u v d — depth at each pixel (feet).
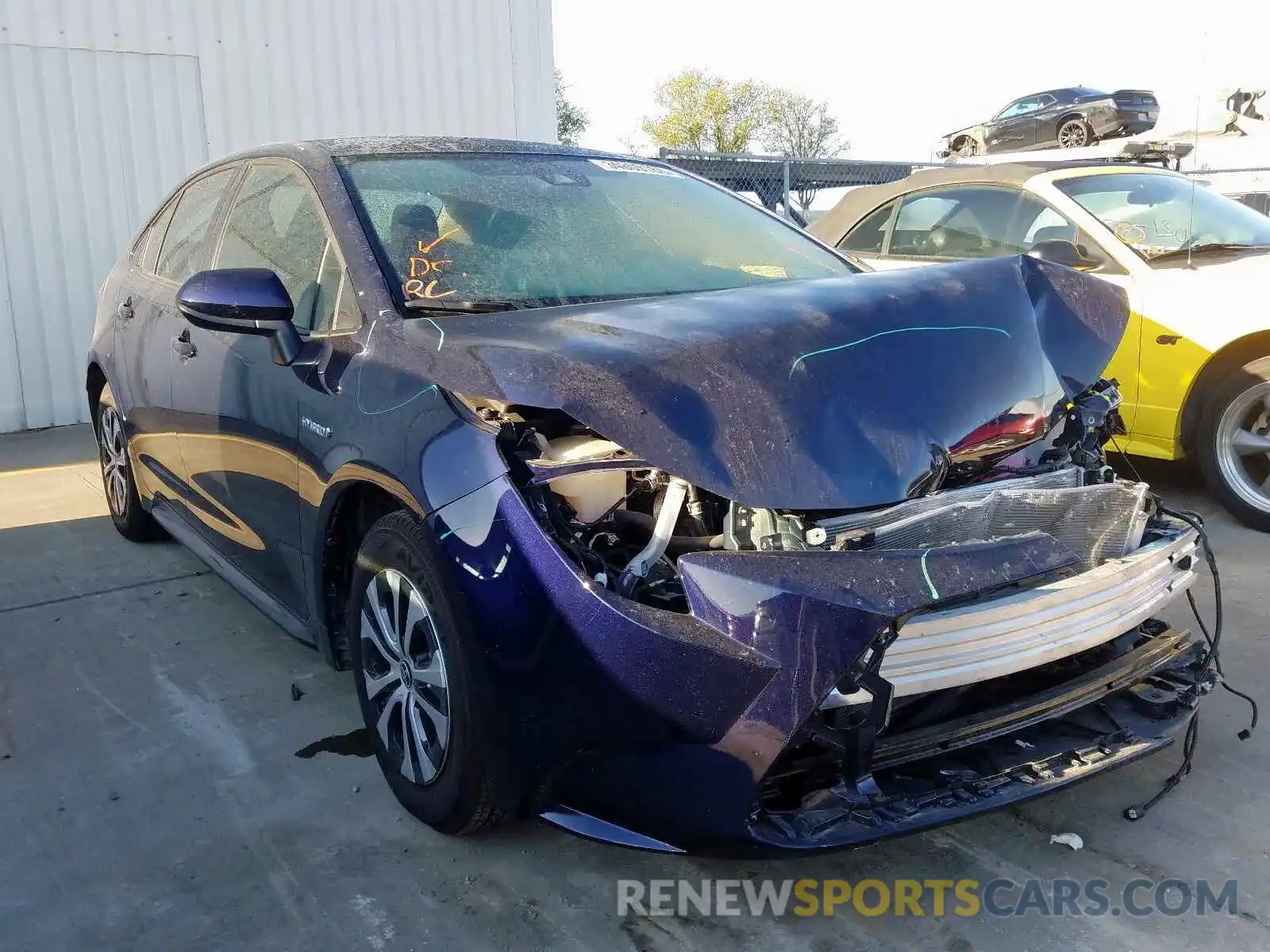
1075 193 18.54
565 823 7.49
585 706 6.98
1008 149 59.21
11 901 7.89
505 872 8.19
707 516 7.37
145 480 14.51
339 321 9.50
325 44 30.12
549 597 6.99
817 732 6.80
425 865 8.27
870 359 8.07
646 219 11.28
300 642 10.51
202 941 7.45
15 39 25.66
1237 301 15.85
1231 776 9.41
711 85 146.51
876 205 21.84
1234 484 16.28
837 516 7.32
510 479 7.29
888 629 6.66
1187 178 20.18
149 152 27.84
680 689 6.68
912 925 7.54
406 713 8.53
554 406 7.01
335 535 9.27
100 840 8.65
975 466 8.15
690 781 6.86
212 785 9.45
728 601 6.70
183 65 28.02
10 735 10.40
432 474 7.63
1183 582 8.77
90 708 10.96
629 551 7.41
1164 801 9.04
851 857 8.34
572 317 8.70
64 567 15.35
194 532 13.05
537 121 34.81
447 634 7.59
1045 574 7.07
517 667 7.16
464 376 7.68
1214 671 8.95
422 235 9.89
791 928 7.52
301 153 11.23
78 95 26.66
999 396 8.39
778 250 11.61
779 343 7.94
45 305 26.73
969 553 6.99
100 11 26.63
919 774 7.36
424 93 32.17
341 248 9.76
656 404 7.12
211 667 11.90
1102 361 9.24
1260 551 15.25
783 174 31.27
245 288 9.09
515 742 7.34
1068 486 8.54
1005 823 8.79
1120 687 8.25
